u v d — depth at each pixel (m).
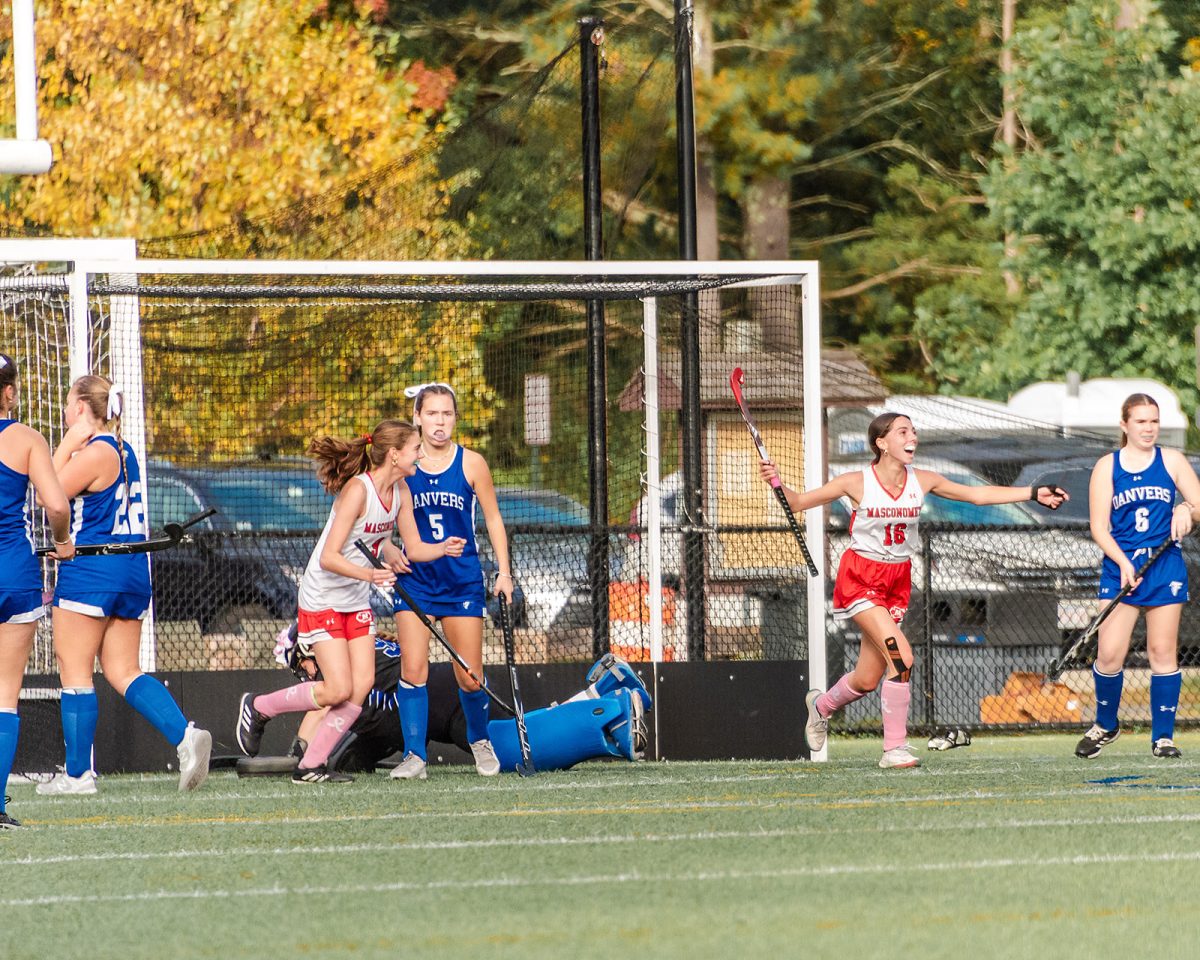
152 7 76.44
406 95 80.38
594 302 42.16
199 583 40.22
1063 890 21.02
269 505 46.06
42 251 37.00
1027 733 46.28
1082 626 46.41
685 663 39.03
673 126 98.25
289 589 40.53
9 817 28.12
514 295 39.94
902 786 32.03
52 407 39.28
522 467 56.06
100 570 32.41
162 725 32.62
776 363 42.09
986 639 46.41
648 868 22.77
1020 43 96.44
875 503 34.62
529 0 95.00
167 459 45.59
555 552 42.12
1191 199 93.31
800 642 39.72
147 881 22.64
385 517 33.88
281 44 77.31
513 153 47.31
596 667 37.50
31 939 19.19
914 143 117.62
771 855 23.67
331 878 22.53
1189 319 94.56
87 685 32.97
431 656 41.34
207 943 18.78
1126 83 95.12
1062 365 96.62
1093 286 95.56
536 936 18.72
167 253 51.25
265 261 36.41
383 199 47.38
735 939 18.44
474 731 35.41
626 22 46.94
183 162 75.88
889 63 111.44
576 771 36.34
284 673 38.69
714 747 38.94
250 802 31.09
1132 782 32.28
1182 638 48.50
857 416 56.62
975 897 20.62
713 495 41.81
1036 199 95.50
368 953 18.11
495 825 27.19
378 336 47.34
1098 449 56.12
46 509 27.58
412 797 31.45
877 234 114.81
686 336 41.31
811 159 116.19
